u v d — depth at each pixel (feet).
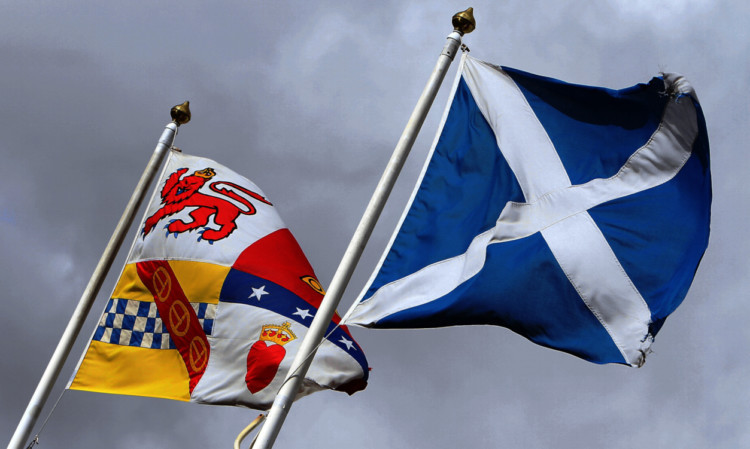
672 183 56.90
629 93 58.18
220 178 71.56
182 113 74.74
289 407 52.75
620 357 53.42
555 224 55.88
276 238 68.85
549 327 53.83
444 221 56.49
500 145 58.03
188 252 68.18
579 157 57.62
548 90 59.16
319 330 54.19
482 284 53.78
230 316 65.67
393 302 54.39
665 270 54.95
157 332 67.10
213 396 63.93
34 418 68.18
